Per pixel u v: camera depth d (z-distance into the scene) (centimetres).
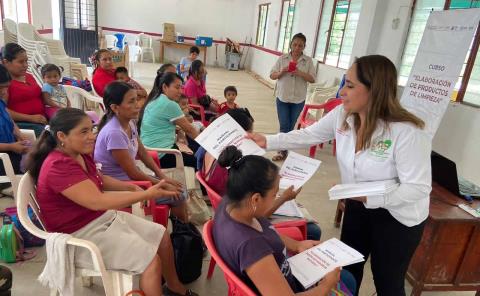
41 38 648
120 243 158
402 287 155
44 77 377
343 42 637
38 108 340
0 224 234
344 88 136
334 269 123
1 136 257
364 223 163
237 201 109
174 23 1273
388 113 131
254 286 107
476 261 202
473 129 365
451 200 211
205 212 260
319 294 114
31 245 220
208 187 182
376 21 516
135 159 233
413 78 351
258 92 895
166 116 280
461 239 196
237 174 109
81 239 146
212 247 112
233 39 1334
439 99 318
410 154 128
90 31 1021
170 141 285
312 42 772
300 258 131
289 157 178
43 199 152
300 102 446
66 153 156
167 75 287
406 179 130
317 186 365
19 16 718
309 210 310
